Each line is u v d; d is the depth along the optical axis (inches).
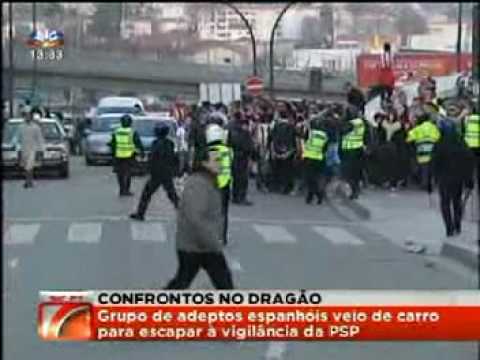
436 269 639.1
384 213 917.8
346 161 1021.2
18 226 802.8
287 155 1106.7
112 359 371.2
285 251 703.7
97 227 802.8
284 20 1411.2
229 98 1598.2
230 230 807.1
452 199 754.8
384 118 1098.7
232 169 994.1
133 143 990.4
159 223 831.1
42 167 1237.7
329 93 1215.6
